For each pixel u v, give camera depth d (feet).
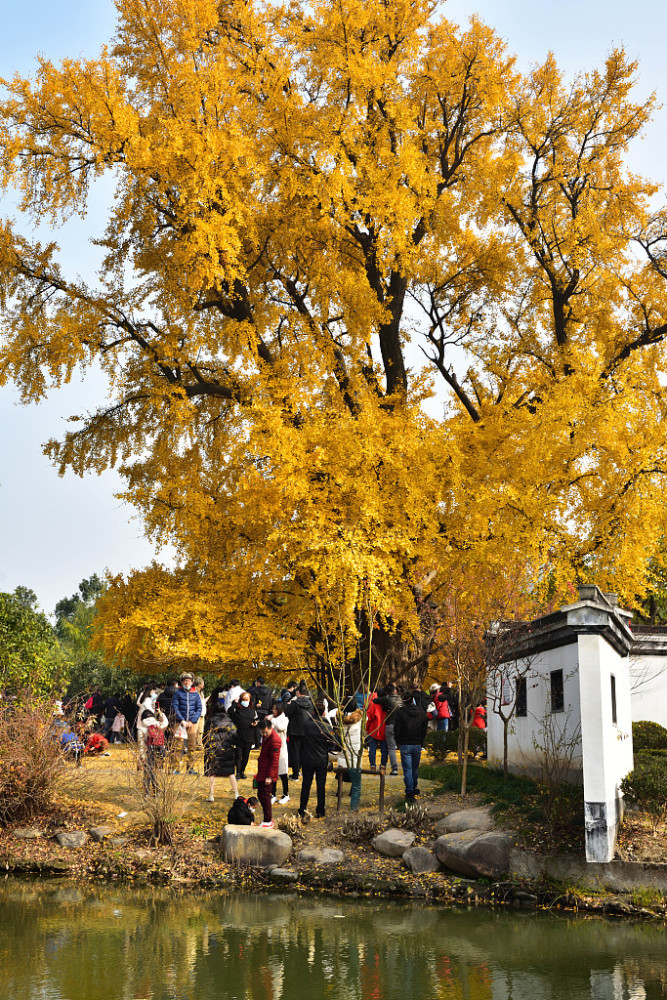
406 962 26.84
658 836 38.50
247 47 63.98
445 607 58.49
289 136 62.39
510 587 62.95
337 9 63.93
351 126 62.49
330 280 64.90
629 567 61.87
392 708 51.98
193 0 58.95
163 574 64.64
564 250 71.82
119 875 39.19
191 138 55.06
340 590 53.98
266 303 70.38
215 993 23.32
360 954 27.66
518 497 59.98
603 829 36.17
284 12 66.59
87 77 54.65
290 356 64.64
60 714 49.14
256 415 58.80
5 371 58.65
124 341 64.69
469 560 57.98
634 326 73.72
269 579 61.52
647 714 58.65
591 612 38.68
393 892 36.70
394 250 62.69
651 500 61.72
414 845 40.11
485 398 77.20
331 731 46.68
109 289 65.10
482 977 25.31
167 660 60.44
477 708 68.23
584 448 62.69
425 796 47.52
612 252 71.10
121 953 27.12
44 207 56.85
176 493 61.52
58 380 58.44
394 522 58.70
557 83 73.10
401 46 67.97
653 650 59.36
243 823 42.80
